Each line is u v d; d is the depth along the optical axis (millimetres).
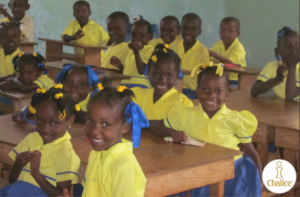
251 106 2643
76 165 1543
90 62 4473
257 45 6602
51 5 5816
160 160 1552
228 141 1940
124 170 1227
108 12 6246
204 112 1951
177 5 6953
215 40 7328
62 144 1605
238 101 2801
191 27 4102
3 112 3033
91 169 1343
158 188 1450
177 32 4363
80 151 1645
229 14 7098
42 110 1594
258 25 6562
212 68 1929
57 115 1596
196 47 4113
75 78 2373
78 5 5172
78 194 1872
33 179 1624
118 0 6297
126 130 1339
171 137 1851
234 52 4668
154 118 2254
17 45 3711
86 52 4441
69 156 1540
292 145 2135
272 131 2342
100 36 5289
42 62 3016
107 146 1287
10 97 2754
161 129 1925
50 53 5098
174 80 2244
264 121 2234
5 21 4016
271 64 3057
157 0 6703
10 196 1596
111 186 1246
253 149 1967
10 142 1772
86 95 2420
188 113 1979
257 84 2971
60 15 5941
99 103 1258
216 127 1927
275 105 2695
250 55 6719
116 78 3246
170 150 1687
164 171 1444
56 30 5953
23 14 5293
